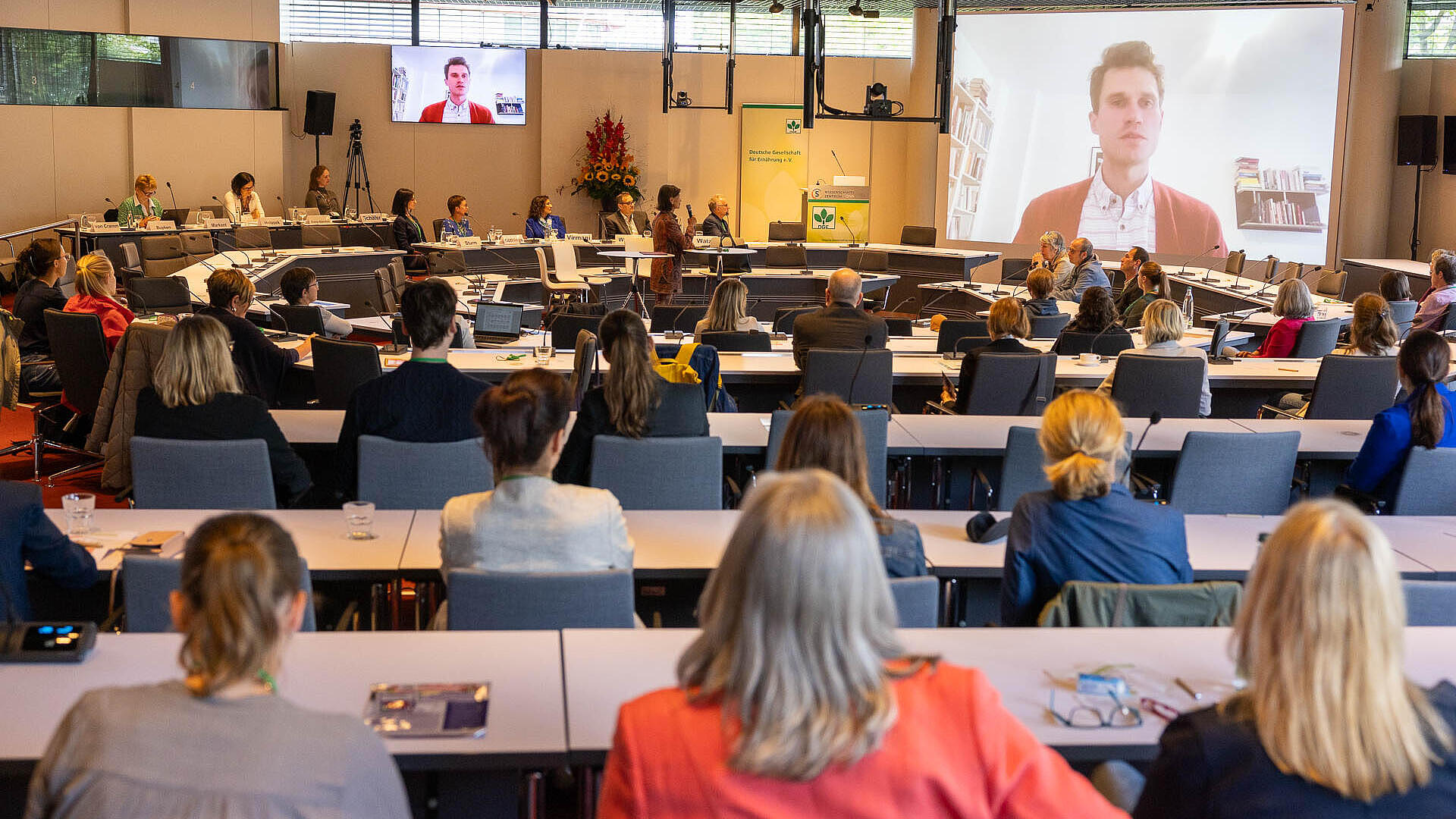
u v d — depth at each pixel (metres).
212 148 13.52
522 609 2.44
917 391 6.90
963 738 1.29
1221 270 13.20
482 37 14.84
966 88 14.28
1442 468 3.75
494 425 2.55
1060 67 13.71
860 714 1.23
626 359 3.76
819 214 14.23
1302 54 12.58
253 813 1.37
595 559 2.56
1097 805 1.29
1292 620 1.42
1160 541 2.64
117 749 1.39
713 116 15.00
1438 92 12.84
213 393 3.68
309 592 2.49
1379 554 1.41
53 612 3.24
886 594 1.25
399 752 1.90
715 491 3.71
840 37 15.00
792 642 1.21
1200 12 12.96
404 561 2.96
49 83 12.52
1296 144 12.73
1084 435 2.64
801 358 6.21
